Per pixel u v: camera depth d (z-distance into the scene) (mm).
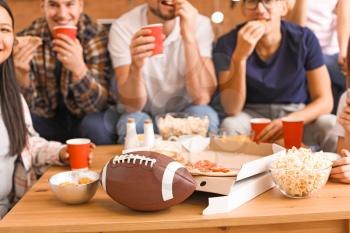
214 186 1287
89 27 2559
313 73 2445
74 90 2434
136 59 2242
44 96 2562
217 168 1387
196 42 2457
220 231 1260
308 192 1318
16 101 1732
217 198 1244
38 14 2799
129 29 2500
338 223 1276
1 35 1664
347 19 2584
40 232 1200
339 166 1457
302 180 1301
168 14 2439
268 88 2479
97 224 1205
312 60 2439
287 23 2502
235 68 2389
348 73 1819
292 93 2492
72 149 1661
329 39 2693
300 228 1272
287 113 2492
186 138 1769
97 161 1804
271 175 1383
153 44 2160
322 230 1277
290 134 1795
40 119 2543
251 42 2311
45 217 1255
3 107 1706
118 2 2818
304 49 2426
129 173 1232
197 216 1229
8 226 1198
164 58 2465
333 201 1307
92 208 1317
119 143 2416
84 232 1235
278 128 1920
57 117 2627
